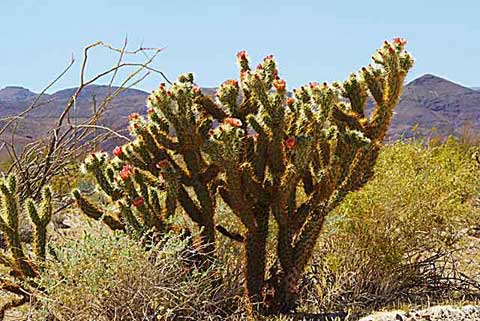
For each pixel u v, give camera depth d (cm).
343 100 622
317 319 586
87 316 523
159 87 580
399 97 621
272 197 575
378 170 720
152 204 586
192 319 543
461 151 1125
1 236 753
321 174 593
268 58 611
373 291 676
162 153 598
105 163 607
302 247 595
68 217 824
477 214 804
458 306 593
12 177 599
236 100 602
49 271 547
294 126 600
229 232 609
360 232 682
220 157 548
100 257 525
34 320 537
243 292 611
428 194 705
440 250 741
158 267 539
